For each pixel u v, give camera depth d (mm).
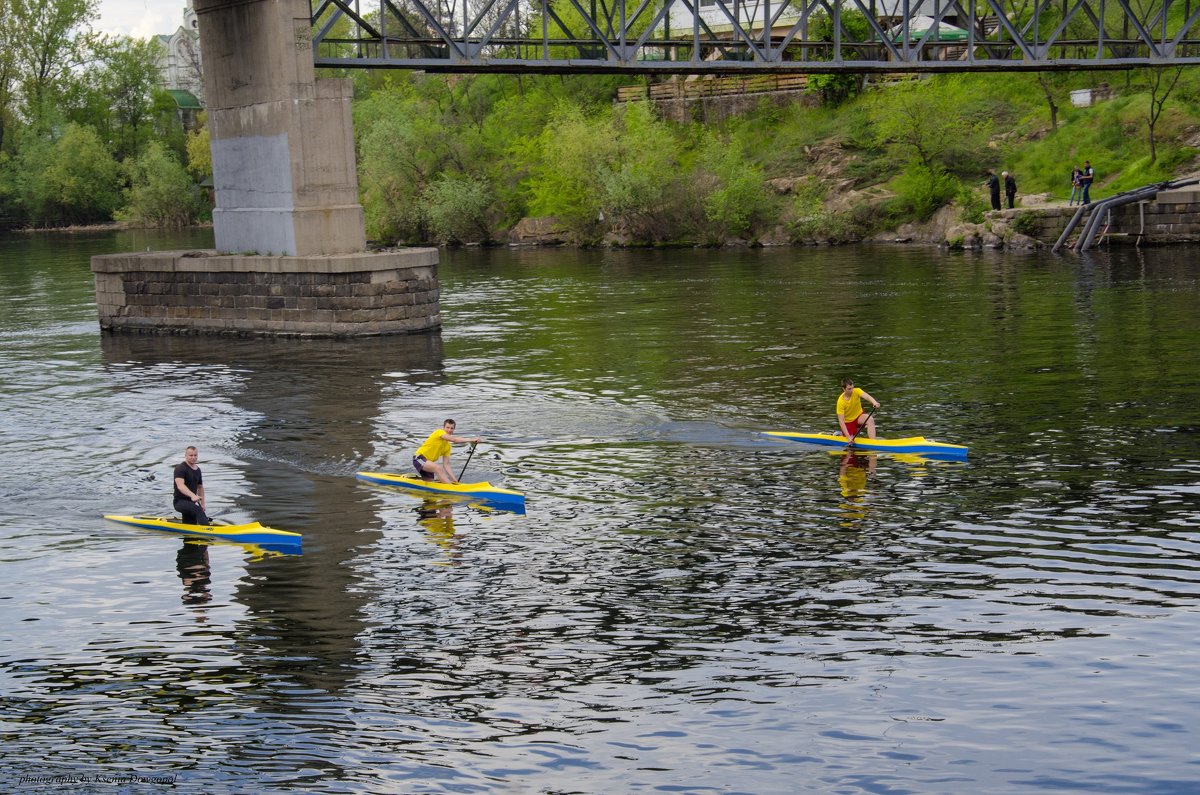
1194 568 15961
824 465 21594
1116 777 11156
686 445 23281
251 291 38875
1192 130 58375
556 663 13875
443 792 11281
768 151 72375
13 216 122125
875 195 65312
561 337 37031
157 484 21984
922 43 44844
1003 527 17875
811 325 37188
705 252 65375
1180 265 46844
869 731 12117
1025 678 13062
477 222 80500
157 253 41656
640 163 70750
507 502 19953
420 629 14961
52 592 16641
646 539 17984
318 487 21359
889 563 16609
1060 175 60188
